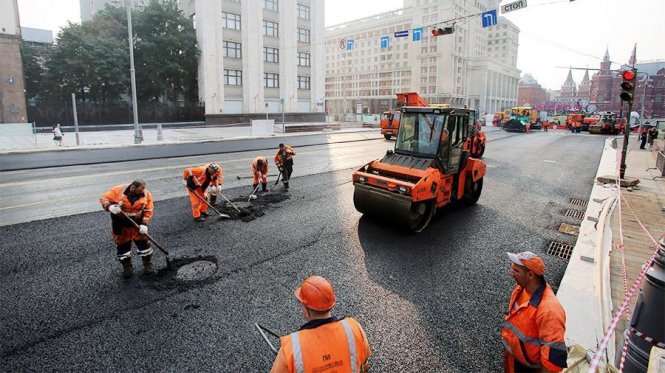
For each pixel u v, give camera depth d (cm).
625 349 341
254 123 3209
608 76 11350
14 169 1391
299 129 3672
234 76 4338
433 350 404
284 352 217
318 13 4956
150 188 1104
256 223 809
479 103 10688
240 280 549
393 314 470
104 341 407
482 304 498
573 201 1051
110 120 3788
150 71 4056
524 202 1032
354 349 225
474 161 936
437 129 791
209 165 866
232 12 4225
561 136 3422
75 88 3922
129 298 494
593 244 693
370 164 837
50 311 460
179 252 646
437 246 698
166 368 368
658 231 786
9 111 2906
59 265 586
